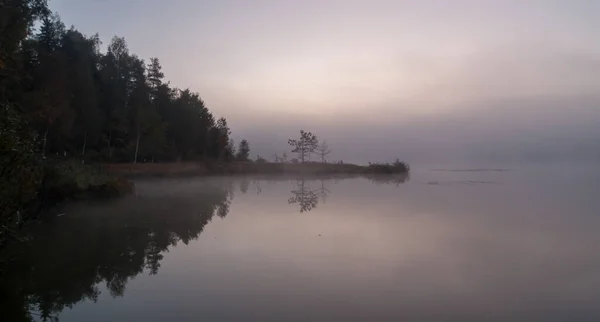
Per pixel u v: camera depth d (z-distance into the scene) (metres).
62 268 8.70
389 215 15.84
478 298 6.86
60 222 14.20
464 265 8.78
